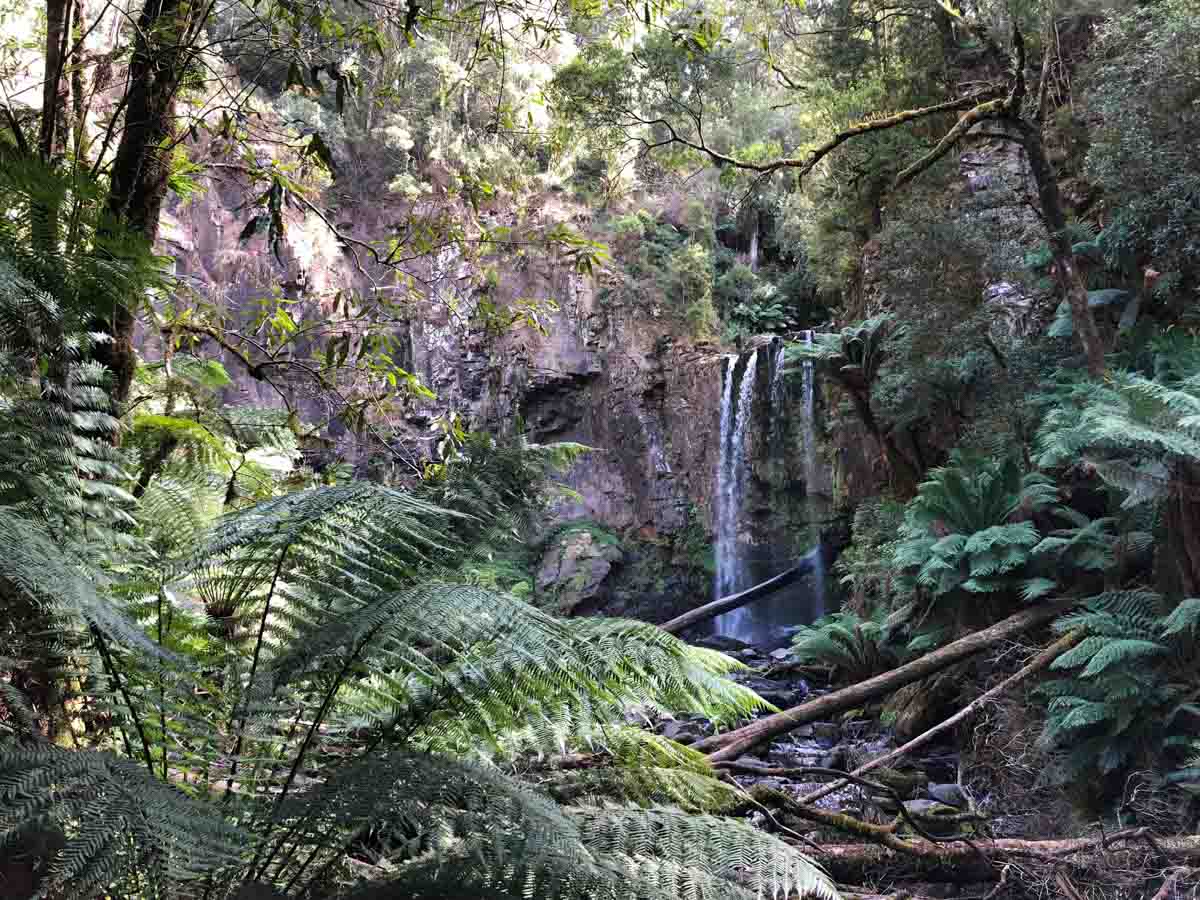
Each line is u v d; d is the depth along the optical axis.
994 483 7.31
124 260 1.91
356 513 1.68
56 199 1.69
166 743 1.75
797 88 9.90
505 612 1.49
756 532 15.91
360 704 1.82
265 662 1.72
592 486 17.62
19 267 1.70
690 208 19.20
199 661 1.77
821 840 4.11
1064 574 6.74
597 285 17.77
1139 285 7.44
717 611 6.39
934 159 7.15
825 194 11.59
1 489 1.65
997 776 5.88
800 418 15.20
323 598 1.69
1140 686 5.03
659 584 16.66
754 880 1.65
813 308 19.27
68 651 1.63
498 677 1.63
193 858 1.27
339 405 4.19
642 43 8.33
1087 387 6.50
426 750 1.64
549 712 1.83
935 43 10.12
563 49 8.59
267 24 3.27
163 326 3.59
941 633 7.37
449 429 3.80
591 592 15.68
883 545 9.36
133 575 1.80
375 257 4.14
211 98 3.46
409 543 1.83
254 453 3.53
